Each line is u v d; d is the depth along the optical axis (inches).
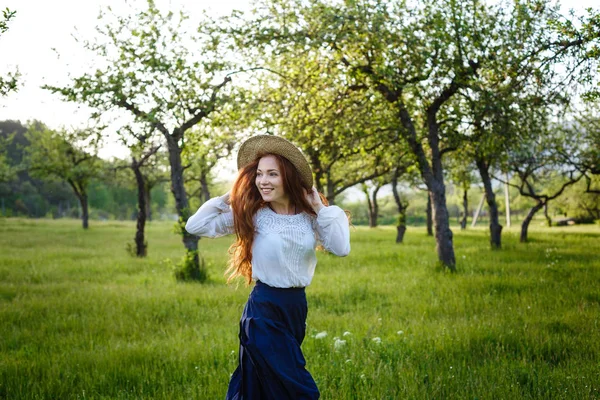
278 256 135.9
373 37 455.8
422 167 541.0
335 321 304.2
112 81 477.1
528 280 429.4
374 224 1935.3
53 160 1411.2
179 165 533.6
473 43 464.8
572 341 238.1
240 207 139.9
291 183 139.9
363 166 864.3
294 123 522.0
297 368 132.1
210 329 290.7
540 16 429.4
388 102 508.1
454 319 297.1
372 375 191.3
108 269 614.9
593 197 1598.2
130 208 4089.6
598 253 666.2
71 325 304.7
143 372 213.0
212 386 190.9
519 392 177.0
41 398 187.6
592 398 170.1
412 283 443.8
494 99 463.2
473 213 3794.3
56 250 864.9
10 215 3063.5
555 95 426.3
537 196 899.4
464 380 191.6
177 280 519.5
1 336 275.4
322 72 509.7
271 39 476.4
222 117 514.3
